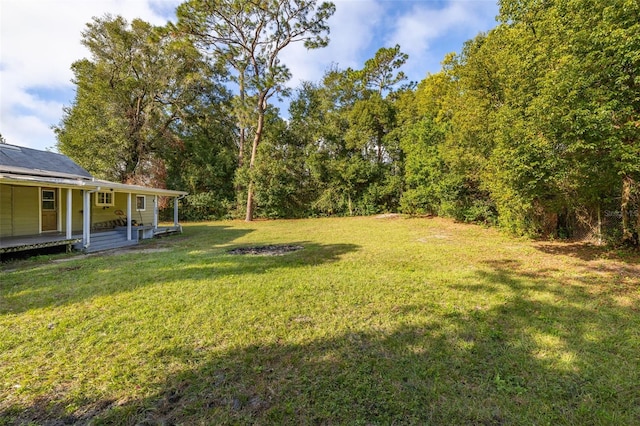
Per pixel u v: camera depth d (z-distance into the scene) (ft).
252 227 48.26
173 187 65.31
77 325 10.15
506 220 29.73
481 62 30.27
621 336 9.25
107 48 57.67
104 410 6.22
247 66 57.82
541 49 20.44
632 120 15.72
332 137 64.49
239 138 75.05
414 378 7.17
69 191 26.22
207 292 13.52
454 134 38.14
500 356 8.13
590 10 16.28
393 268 18.24
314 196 67.26
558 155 16.85
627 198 21.45
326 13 51.80
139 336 9.35
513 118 20.62
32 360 8.07
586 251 22.82
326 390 6.77
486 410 6.11
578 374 7.33
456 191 42.50
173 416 6.03
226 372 7.49
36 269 18.52
